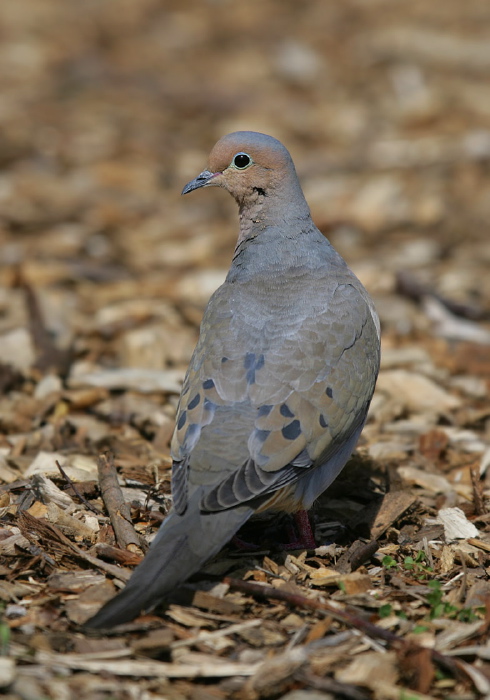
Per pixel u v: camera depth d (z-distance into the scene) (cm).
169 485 1011
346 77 2834
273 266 988
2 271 1778
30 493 970
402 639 752
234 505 774
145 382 1355
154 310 1650
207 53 3006
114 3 3381
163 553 752
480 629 784
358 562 891
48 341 1473
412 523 980
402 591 842
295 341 886
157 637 764
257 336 895
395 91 2731
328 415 857
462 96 2672
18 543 873
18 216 2053
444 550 912
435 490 1080
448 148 2395
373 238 2030
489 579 883
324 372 877
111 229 2045
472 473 1052
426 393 1341
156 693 711
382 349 1517
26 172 2264
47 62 2895
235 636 779
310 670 733
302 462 830
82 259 1886
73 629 774
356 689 718
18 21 3153
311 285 955
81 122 2541
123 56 2970
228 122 2572
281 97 2717
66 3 3366
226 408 837
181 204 2198
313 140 2492
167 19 3250
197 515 774
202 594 812
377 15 3244
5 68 2831
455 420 1292
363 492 1051
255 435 816
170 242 2006
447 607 810
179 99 2700
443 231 2050
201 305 1703
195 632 781
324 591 850
